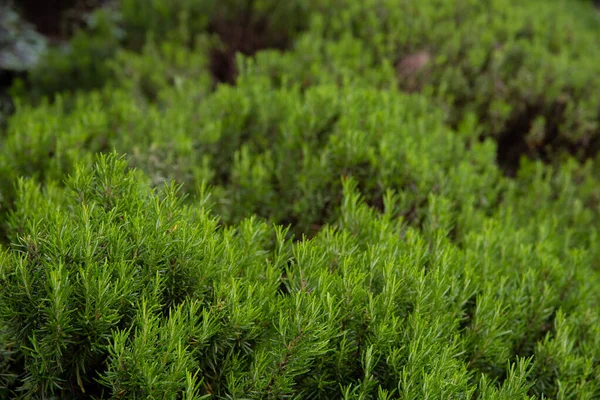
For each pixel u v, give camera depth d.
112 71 5.67
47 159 3.38
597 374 2.42
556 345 2.43
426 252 2.56
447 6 6.35
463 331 2.52
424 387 1.92
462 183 3.54
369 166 3.37
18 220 2.65
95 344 1.92
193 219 2.45
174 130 3.79
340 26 5.91
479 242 2.93
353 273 2.20
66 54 5.97
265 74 4.84
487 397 2.04
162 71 5.42
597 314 2.80
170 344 1.85
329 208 3.33
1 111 5.28
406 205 3.29
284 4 6.29
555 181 4.48
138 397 1.89
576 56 6.39
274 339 2.09
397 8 6.08
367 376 2.01
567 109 5.09
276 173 3.52
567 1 9.30
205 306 2.18
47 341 1.90
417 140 3.88
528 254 2.94
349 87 4.06
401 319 2.26
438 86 5.37
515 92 5.20
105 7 7.45
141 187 2.58
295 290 2.23
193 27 6.27
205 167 3.40
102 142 3.73
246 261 2.40
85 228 2.04
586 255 3.41
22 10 7.00
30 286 1.95
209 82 5.11
